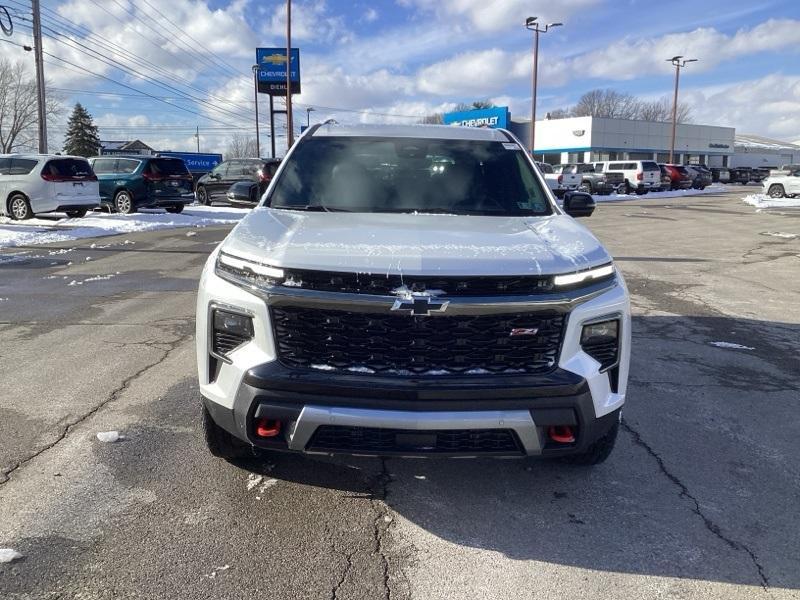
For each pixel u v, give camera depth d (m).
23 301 7.88
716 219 21.94
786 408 4.68
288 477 3.48
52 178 16.28
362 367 2.82
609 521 3.13
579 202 4.71
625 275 10.56
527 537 2.98
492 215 3.93
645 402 4.77
